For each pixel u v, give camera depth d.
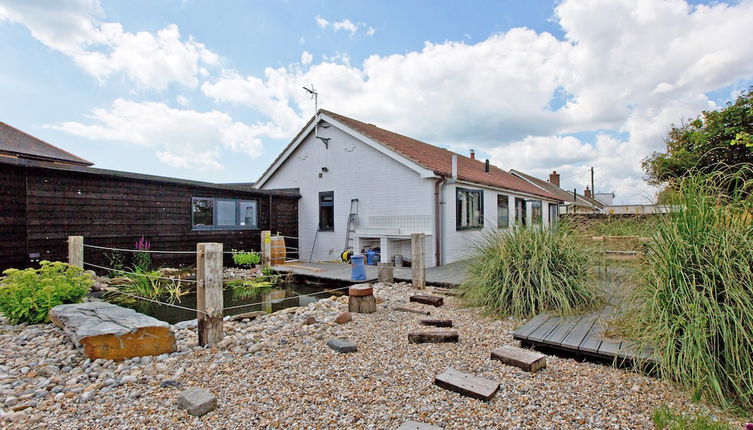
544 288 4.37
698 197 2.92
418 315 4.80
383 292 6.39
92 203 7.72
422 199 9.82
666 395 2.43
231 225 10.47
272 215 11.71
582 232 5.36
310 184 12.39
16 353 3.54
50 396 2.64
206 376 2.93
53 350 3.61
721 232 2.72
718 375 2.41
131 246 8.30
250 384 2.76
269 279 8.72
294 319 4.81
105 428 2.18
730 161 9.48
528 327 3.71
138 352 3.36
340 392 2.58
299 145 12.66
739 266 2.55
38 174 6.99
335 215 11.73
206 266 3.64
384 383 2.71
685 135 10.48
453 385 2.55
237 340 3.82
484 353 3.32
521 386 2.62
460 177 10.12
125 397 2.59
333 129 11.77
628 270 3.69
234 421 2.23
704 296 2.59
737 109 9.35
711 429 1.95
